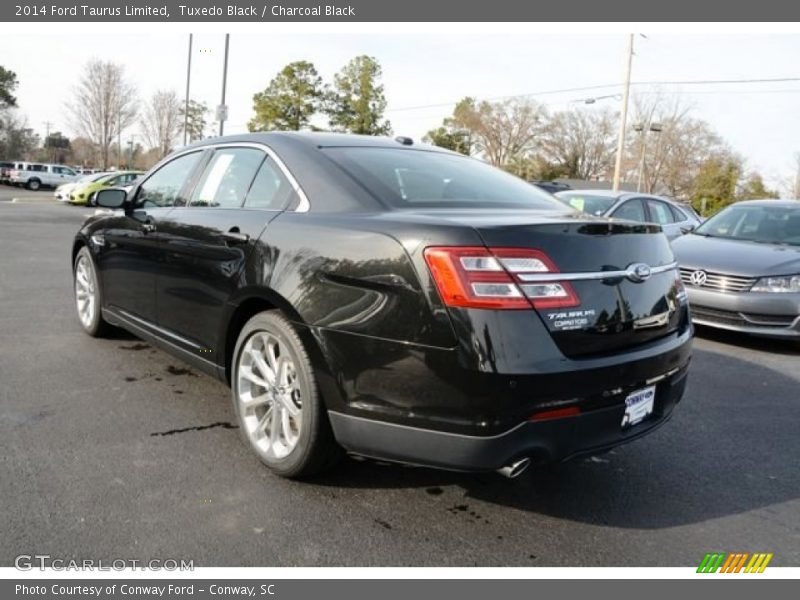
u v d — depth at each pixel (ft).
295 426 9.88
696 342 21.02
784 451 12.21
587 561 8.40
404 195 9.87
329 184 10.11
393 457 8.68
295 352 9.42
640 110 218.59
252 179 11.51
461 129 220.23
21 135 235.61
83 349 16.26
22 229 48.85
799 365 18.67
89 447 10.81
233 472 10.22
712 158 216.13
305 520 8.99
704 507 9.93
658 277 9.54
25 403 12.57
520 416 7.91
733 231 24.20
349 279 8.80
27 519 8.58
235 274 10.63
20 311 20.36
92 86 173.58
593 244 8.63
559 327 8.13
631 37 97.14
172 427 11.80
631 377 8.79
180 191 13.43
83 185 86.28
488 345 7.77
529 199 11.28
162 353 16.21
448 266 7.94
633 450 11.98
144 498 9.27
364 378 8.65
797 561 8.59
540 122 222.07
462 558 8.34
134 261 14.12
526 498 9.93
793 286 19.40
